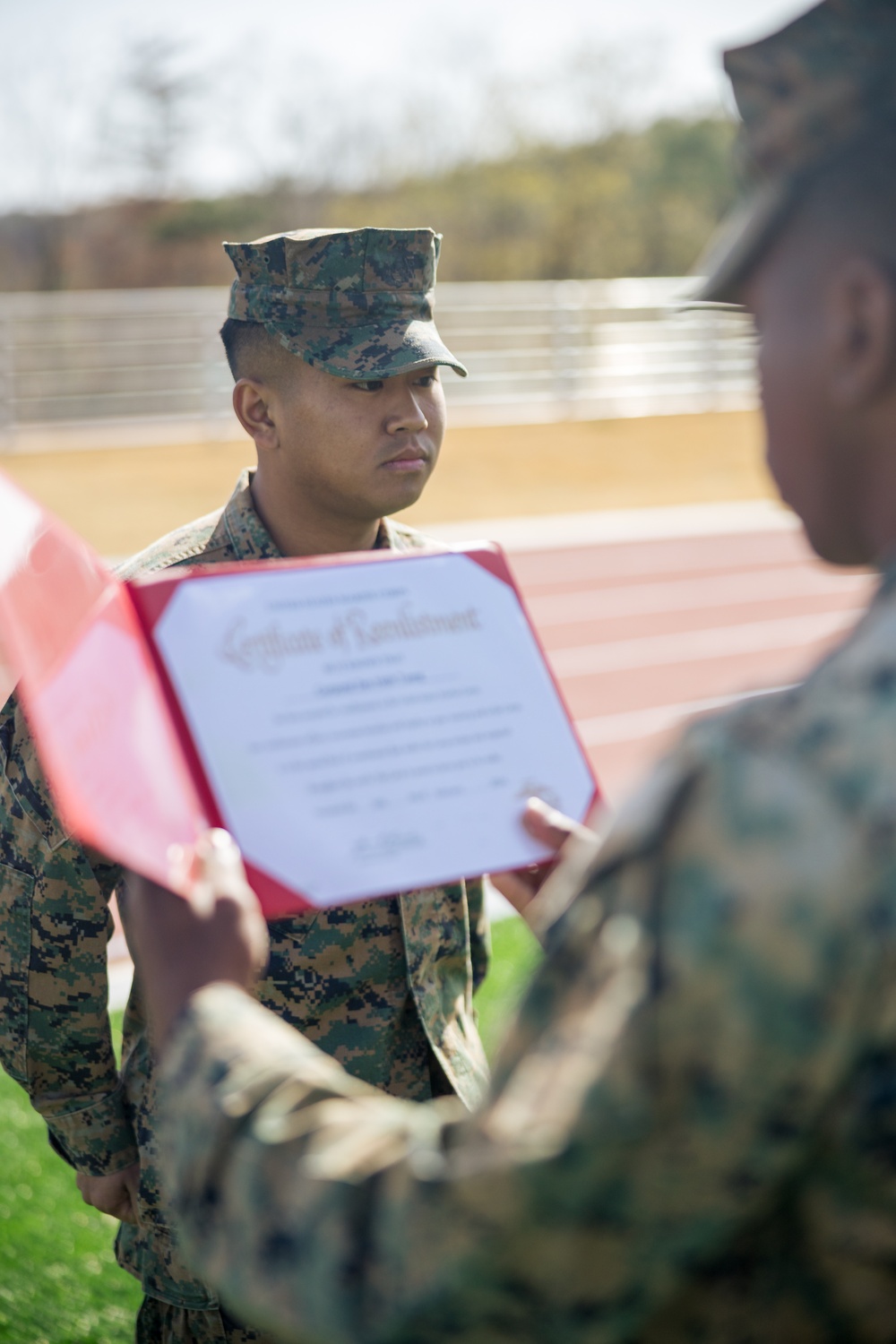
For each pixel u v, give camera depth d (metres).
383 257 2.62
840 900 0.95
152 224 45.53
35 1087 2.53
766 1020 0.95
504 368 25.56
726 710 1.08
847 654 1.05
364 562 2.03
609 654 12.73
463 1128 1.09
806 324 1.14
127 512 17.19
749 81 1.16
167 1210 2.44
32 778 2.37
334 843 1.78
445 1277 1.01
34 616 1.30
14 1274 4.00
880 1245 1.06
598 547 17.38
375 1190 1.07
